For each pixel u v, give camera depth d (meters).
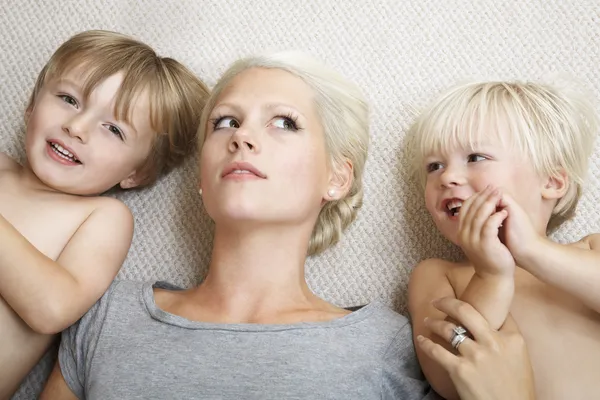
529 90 1.08
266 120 1.03
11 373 1.03
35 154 1.09
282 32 1.32
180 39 1.33
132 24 1.35
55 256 1.06
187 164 1.27
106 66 1.11
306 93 1.07
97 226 1.07
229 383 0.89
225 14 1.34
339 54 1.29
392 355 0.99
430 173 1.08
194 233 1.23
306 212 1.02
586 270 0.91
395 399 0.97
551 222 1.12
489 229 0.89
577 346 0.96
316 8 1.32
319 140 1.04
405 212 1.20
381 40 1.29
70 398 1.01
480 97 1.05
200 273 1.21
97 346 0.98
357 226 1.20
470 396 0.87
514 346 0.89
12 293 0.95
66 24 1.36
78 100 1.10
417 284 1.08
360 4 1.32
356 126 1.13
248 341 0.94
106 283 1.04
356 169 1.16
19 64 1.33
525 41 1.26
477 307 0.92
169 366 0.92
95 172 1.11
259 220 0.98
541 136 1.03
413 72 1.27
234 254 1.03
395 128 1.24
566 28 1.26
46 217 1.08
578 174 1.06
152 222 1.24
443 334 0.91
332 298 1.18
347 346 0.96
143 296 1.04
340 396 0.90
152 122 1.15
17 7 1.37
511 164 1.01
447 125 1.04
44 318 0.96
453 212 1.04
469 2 1.30
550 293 1.01
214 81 1.30
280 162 0.99
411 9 1.30
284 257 1.04
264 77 1.07
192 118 1.23
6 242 0.93
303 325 0.97
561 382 0.94
